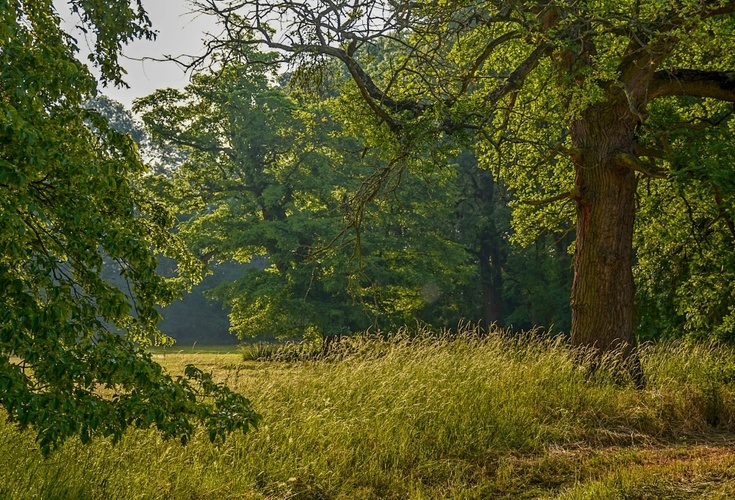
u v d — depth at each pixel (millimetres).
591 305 13195
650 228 16703
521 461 8930
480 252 38969
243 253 31297
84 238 5414
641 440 10164
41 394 4703
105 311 5434
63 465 6973
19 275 5402
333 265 27812
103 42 9117
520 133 15875
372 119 12133
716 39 11312
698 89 12742
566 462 8812
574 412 10922
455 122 11258
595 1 11039
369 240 28906
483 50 12953
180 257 8383
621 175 13180
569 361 12391
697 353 14242
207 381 6023
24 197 4496
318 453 8578
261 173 31062
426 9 11000
